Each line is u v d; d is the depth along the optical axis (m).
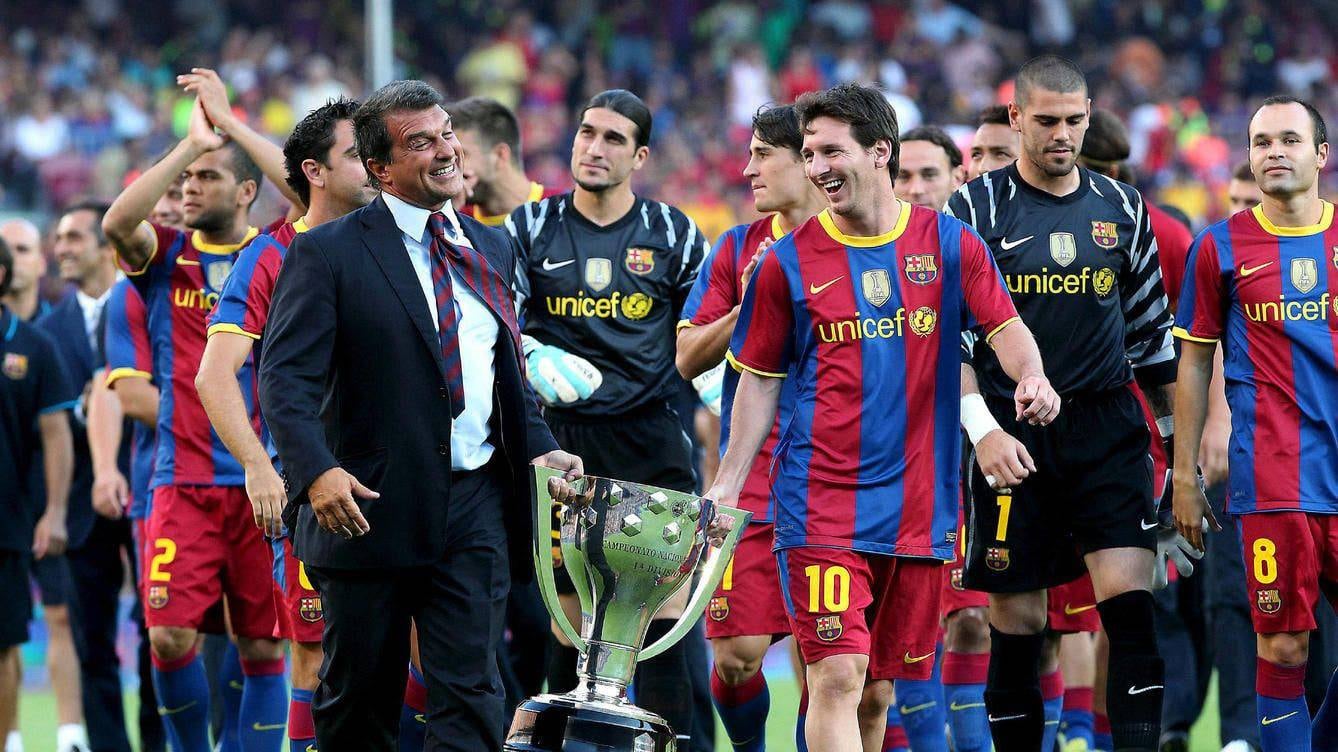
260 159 23.42
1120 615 20.77
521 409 17.59
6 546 26.11
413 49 90.50
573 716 17.45
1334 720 21.14
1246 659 26.59
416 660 21.77
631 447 24.66
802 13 93.88
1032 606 21.62
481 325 17.59
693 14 93.44
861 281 18.69
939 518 18.83
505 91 88.00
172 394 23.92
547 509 17.80
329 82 85.75
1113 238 21.27
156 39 93.06
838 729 18.27
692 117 84.44
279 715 23.78
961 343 19.11
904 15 92.94
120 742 28.83
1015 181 21.58
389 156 17.28
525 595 26.36
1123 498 20.98
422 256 17.48
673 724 22.86
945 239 18.77
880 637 19.12
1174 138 78.00
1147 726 20.45
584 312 24.59
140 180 23.42
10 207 76.56
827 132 18.47
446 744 16.84
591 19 94.31
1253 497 20.66
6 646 26.16
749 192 76.19
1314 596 20.59
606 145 24.39
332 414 17.28
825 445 18.73
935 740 22.50
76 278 32.22
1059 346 21.12
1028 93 20.95
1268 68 91.19
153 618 23.59
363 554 16.95
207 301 24.23
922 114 83.81
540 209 25.09
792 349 19.33
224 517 23.73
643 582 18.11
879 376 18.64
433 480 17.03
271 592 23.72
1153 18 94.06
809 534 18.67
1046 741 23.73
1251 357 20.81
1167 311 21.88
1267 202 20.86
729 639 22.69
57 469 28.30
